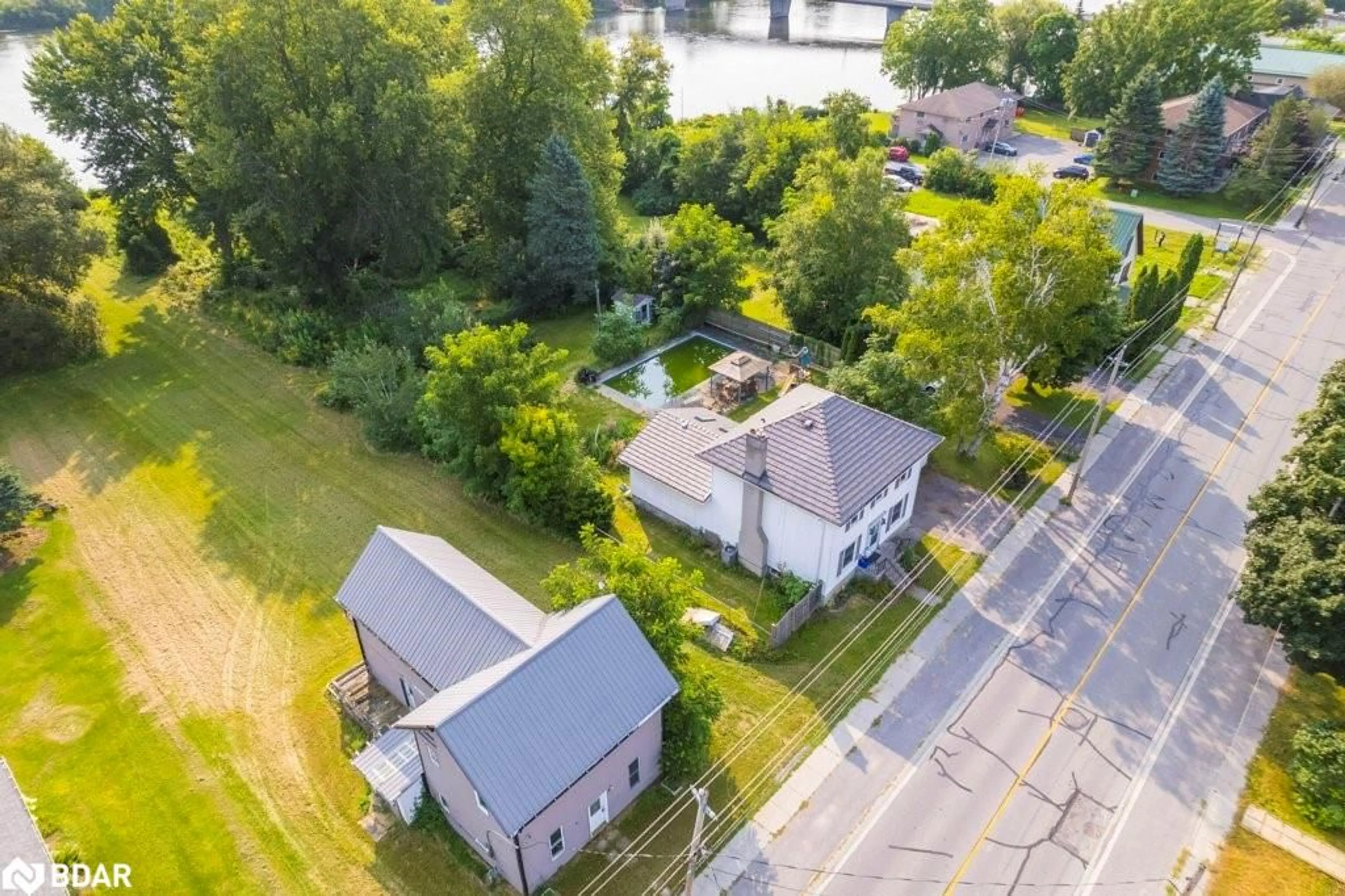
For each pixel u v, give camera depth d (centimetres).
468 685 2252
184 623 3123
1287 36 10925
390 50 4831
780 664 2938
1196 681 2861
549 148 5156
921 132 8625
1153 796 2483
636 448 3684
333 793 2517
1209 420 4303
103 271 5941
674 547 3494
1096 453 4062
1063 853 2336
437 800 2408
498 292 5484
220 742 2672
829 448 3123
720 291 5138
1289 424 4250
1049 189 3959
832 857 2334
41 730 2717
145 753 2642
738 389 4466
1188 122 7119
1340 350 4906
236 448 4109
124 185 5509
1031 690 2834
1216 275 5831
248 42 4584
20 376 4681
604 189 5775
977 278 3591
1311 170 7262
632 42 7950
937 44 9488
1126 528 3578
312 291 5325
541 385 3606
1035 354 3788
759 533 3225
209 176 4762
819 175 4869
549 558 3425
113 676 2908
